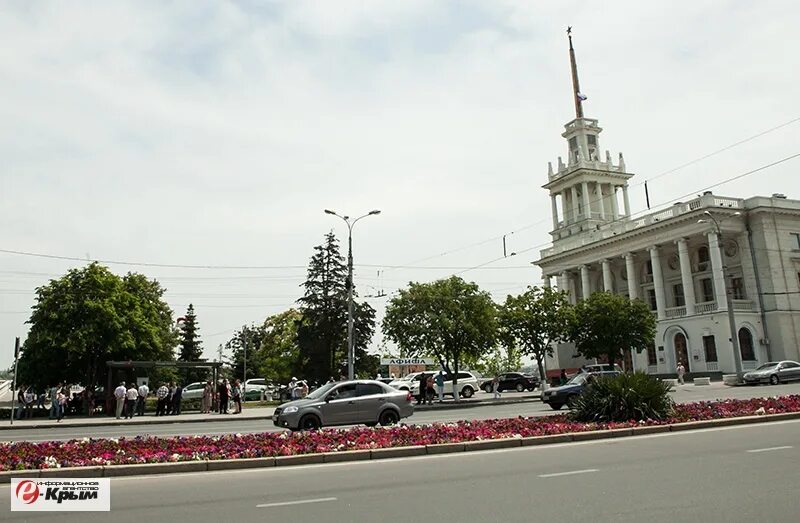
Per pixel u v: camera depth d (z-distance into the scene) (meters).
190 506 8.44
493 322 39.47
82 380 39.94
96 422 28.36
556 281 80.56
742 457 11.16
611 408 17.14
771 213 57.16
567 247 77.88
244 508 8.23
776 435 14.04
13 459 11.91
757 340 54.91
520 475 10.19
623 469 10.38
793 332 55.34
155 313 49.03
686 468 10.24
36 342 36.22
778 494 8.12
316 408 19.67
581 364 64.12
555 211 83.69
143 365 34.59
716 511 7.32
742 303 55.94
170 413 34.25
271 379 70.12
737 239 58.94
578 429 15.34
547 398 28.97
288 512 7.91
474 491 8.95
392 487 9.46
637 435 15.27
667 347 60.72
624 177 80.75
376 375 57.34
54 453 12.73
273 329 71.75
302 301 56.91
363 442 13.75
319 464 12.26
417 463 12.02
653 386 17.44
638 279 69.12
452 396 43.78
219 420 29.19
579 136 80.44
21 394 33.84
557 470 10.56
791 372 41.31
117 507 8.48
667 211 62.47
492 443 13.84
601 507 7.70
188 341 80.19
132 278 48.25
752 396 29.69
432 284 39.84
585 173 78.19
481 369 61.34
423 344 38.47
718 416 17.08
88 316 37.34
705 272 61.53
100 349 38.03
